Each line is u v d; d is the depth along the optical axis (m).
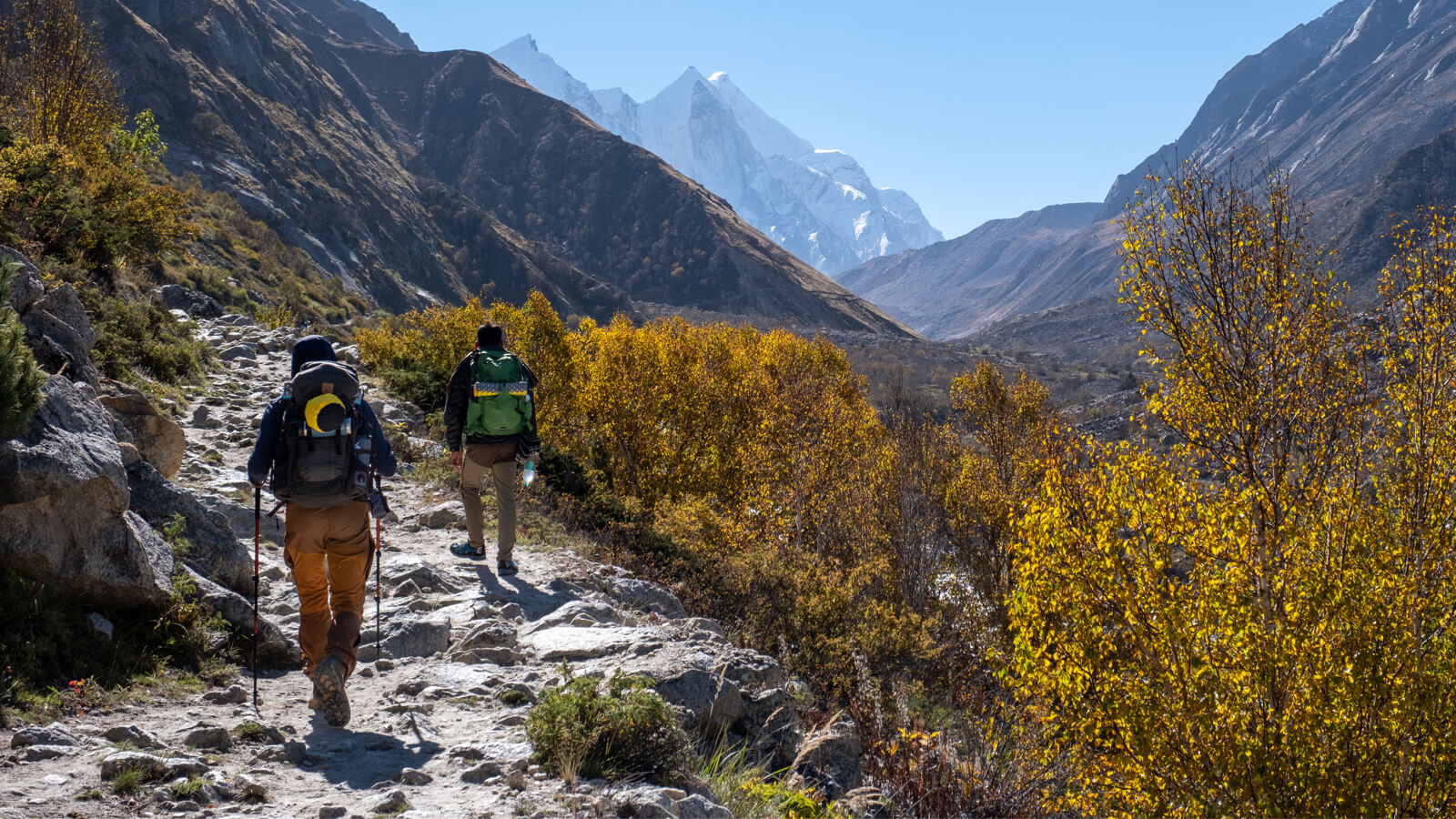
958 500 31.08
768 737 6.51
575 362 29.05
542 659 6.70
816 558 18.89
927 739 8.36
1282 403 13.64
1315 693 11.01
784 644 10.01
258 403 15.62
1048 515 12.71
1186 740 11.40
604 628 7.36
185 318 21.47
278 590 7.59
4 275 5.36
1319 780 10.77
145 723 4.75
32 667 4.80
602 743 4.84
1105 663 12.01
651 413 29.38
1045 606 12.48
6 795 3.60
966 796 8.07
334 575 5.21
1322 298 13.74
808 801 5.71
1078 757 12.06
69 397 5.88
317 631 5.24
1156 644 11.73
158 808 3.73
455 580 8.59
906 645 13.20
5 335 5.13
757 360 38.06
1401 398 12.61
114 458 5.68
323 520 5.02
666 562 12.26
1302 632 11.39
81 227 16.22
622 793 4.39
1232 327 14.12
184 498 6.96
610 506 14.18
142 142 44.25
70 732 4.39
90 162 28.30
